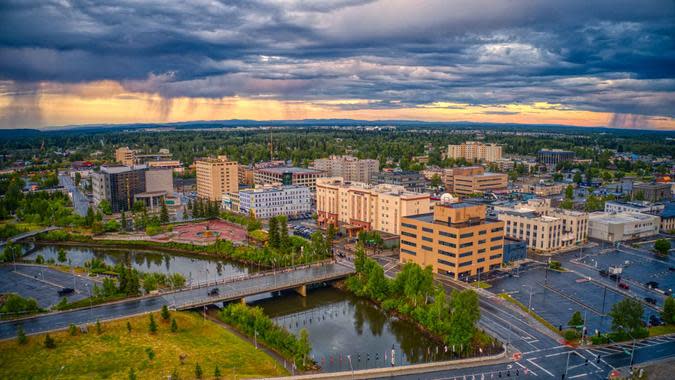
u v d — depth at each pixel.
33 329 166.62
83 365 147.38
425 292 189.62
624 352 154.88
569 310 188.62
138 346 159.00
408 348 168.62
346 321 194.38
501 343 161.38
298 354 152.12
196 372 140.25
